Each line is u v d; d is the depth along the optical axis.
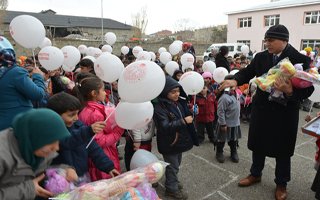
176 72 4.64
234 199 3.12
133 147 3.24
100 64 2.95
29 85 2.34
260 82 2.79
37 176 1.51
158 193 3.21
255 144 3.17
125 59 7.55
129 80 1.85
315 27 23.92
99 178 2.25
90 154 2.15
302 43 25.08
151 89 1.85
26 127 1.29
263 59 3.08
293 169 3.89
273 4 28.19
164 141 2.92
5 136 1.35
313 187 2.75
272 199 3.12
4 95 2.27
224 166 3.98
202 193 3.25
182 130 2.95
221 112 3.96
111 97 3.81
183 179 3.59
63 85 3.89
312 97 3.15
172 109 2.91
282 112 2.92
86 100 2.35
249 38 29.39
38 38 3.52
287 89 2.64
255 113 3.13
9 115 2.26
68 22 41.56
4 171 1.32
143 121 2.13
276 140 2.99
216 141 4.18
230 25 31.16
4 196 1.35
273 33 2.82
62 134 1.34
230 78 3.67
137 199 1.62
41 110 1.35
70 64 4.88
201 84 3.50
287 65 2.55
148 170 1.85
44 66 3.94
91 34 38.56
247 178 3.41
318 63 9.41
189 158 4.27
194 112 4.12
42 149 1.32
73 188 1.73
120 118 2.12
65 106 1.82
